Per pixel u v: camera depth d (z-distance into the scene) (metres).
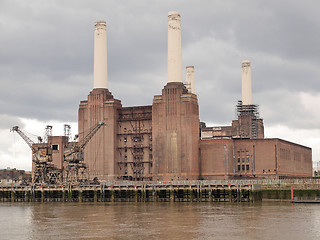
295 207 127.38
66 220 106.94
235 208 125.94
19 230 94.12
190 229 90.88
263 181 156.50
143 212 119.31
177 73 196.00
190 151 188.88
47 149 184.88
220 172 192.25
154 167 193.00
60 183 174.12
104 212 121.44
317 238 82.06
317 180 157.62
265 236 83.75
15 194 177.12
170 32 198.38
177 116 191.38
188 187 152.75
